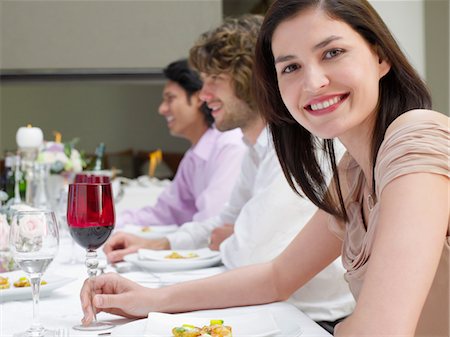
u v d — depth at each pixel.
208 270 1.94
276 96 1.38
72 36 7.74
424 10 3.91
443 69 3.87
